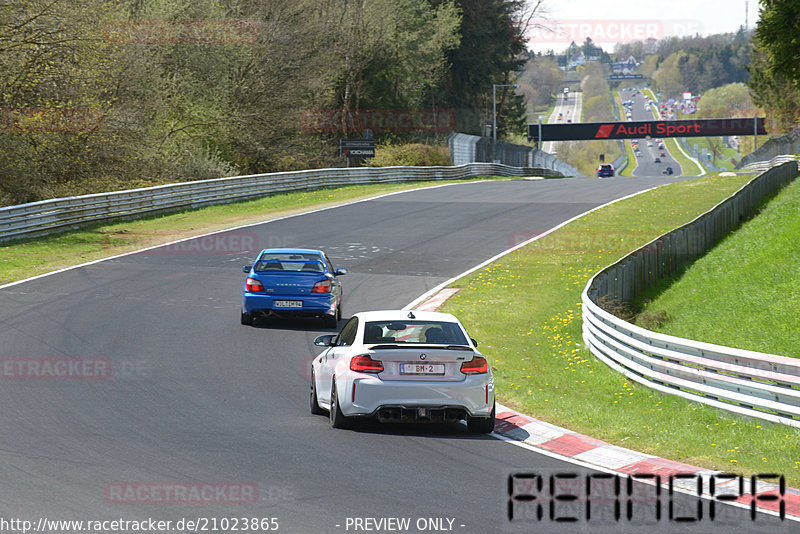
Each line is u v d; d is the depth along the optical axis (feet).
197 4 442.09
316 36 526.16
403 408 81.66
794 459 75.61
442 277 202.49
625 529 56.18
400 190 412.57
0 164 292.81
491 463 72.74
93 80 322.14
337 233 269.64
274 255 155.63
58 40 289.74
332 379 86.48
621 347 120.47
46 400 92.48
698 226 241.35
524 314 165.58
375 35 607.37
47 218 246.68
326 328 147.95
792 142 515.91
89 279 184.44
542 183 469.57
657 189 398.83
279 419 88.12
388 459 72.74
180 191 312.09
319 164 525.75
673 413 97.09
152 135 383.65
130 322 142.41
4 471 65.57
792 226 224.53
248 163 475.31
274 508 58.44
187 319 148.05
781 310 155.53
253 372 111.96
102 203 272.92
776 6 292.61
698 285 201.87
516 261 224.12
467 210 329.31
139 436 78.43
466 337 88.48
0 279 180.86
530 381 115.44
